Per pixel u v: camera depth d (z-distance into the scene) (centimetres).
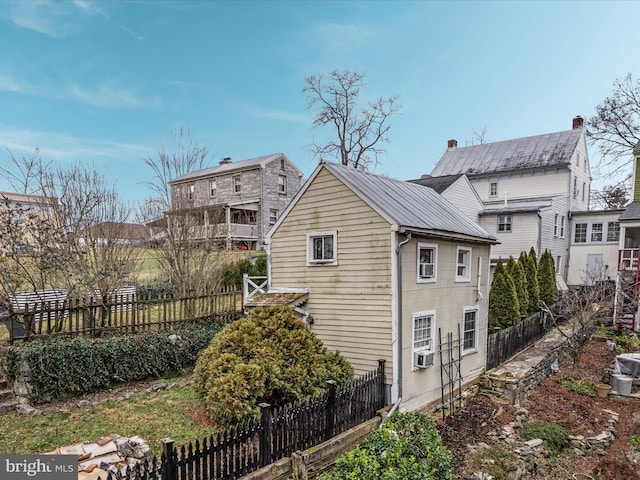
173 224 1351
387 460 531
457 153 3222
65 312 874
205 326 1048
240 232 2509
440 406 951
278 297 970
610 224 2480
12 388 719
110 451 536
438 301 952
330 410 658
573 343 1324
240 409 619
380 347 827
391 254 805
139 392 807
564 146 2706
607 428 930
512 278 1638
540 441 841
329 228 921
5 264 884
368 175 1033
